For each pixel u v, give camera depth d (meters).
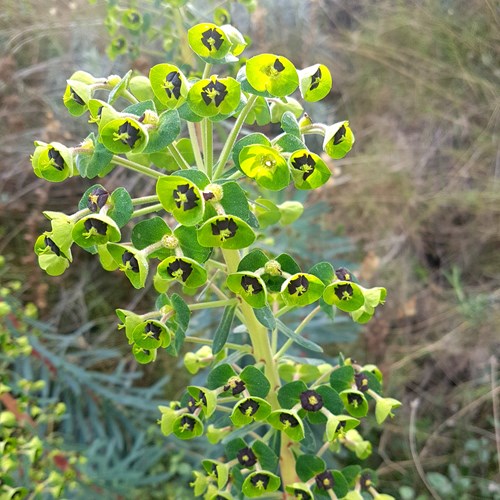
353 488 0.21
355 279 0.18
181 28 0.32
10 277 0.48
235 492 0.23
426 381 0.49
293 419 0.17
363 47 0.58
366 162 0.56
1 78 0.46
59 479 0.28
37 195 0.48
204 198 0.14
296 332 0.20
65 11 0.45
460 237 0.56
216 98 0.15
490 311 0.51
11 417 0.28
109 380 0.40
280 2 0.55
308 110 0.47
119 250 0.15
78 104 0.17
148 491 0.40
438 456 0.46
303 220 0.42
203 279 0.15
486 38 0.55
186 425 0.19
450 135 0.58
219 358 0.22
